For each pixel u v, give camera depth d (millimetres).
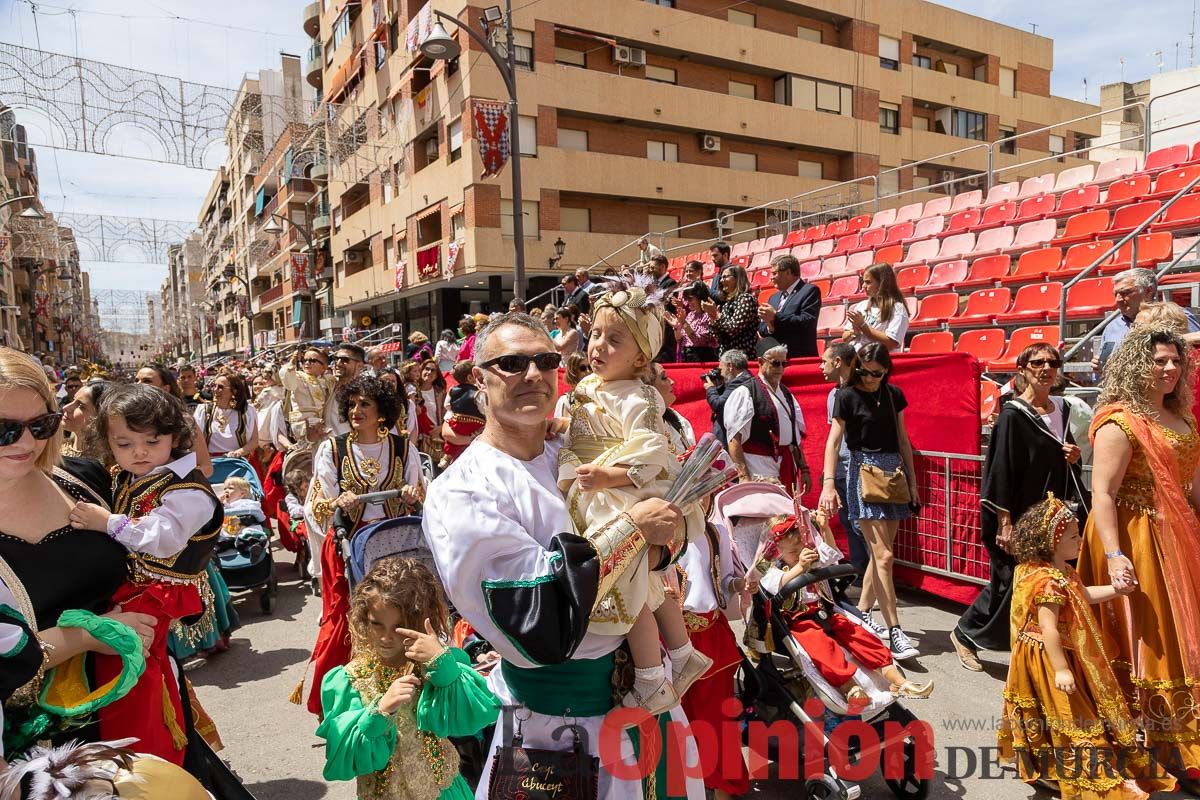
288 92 37500
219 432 7074
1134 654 3375
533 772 1922
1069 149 41094
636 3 28250
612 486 1850
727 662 3072
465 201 25484
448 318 29906
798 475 5281
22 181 58250
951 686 4254
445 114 26672
